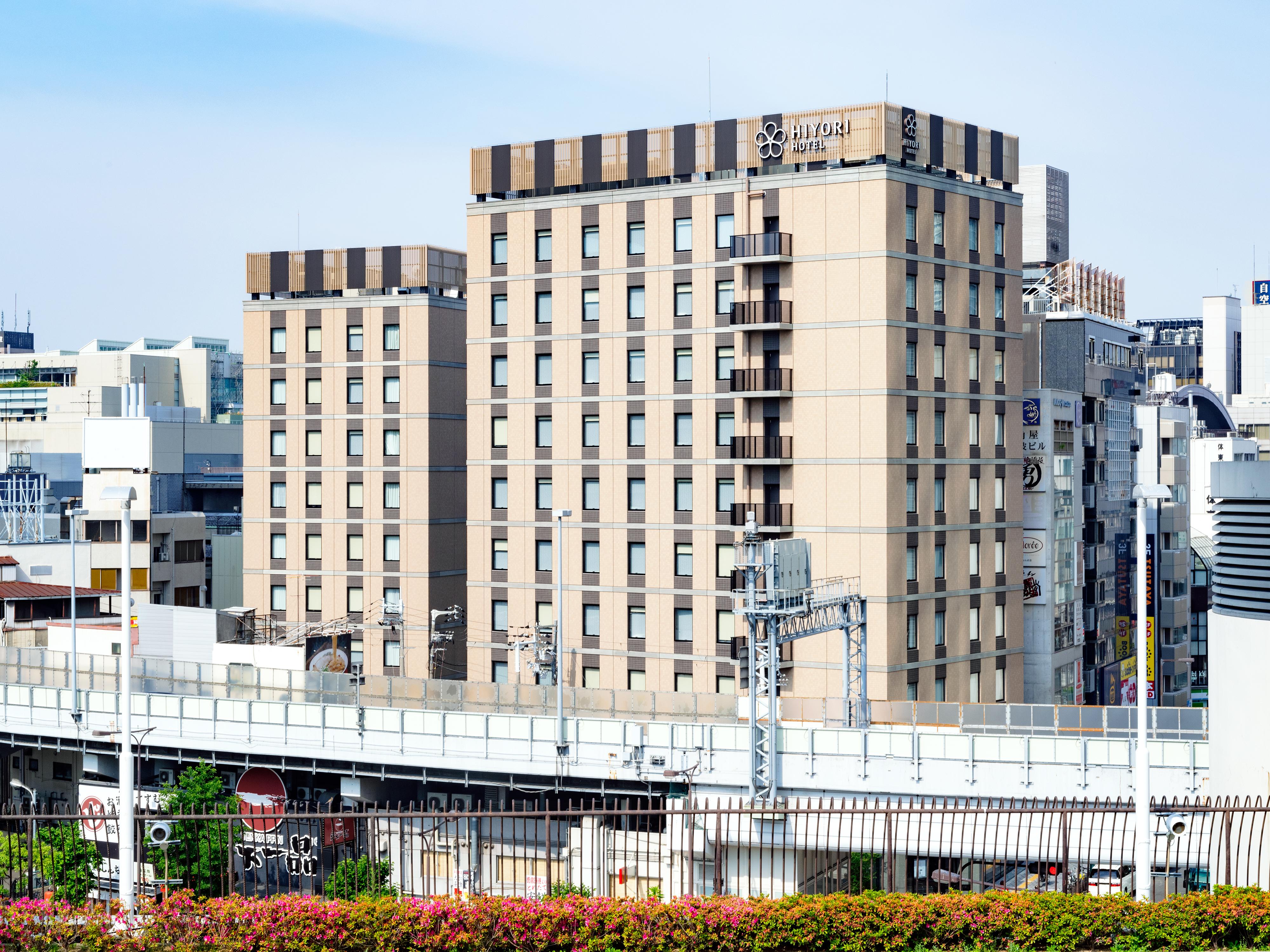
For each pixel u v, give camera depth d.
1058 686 98.88
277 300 114.25
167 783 76.00
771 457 84.00
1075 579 102.31
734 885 56.16
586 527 90.88
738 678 80.38
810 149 83.62
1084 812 39.88
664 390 87.94
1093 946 35.41
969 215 88.19
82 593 113.50
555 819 66.94
